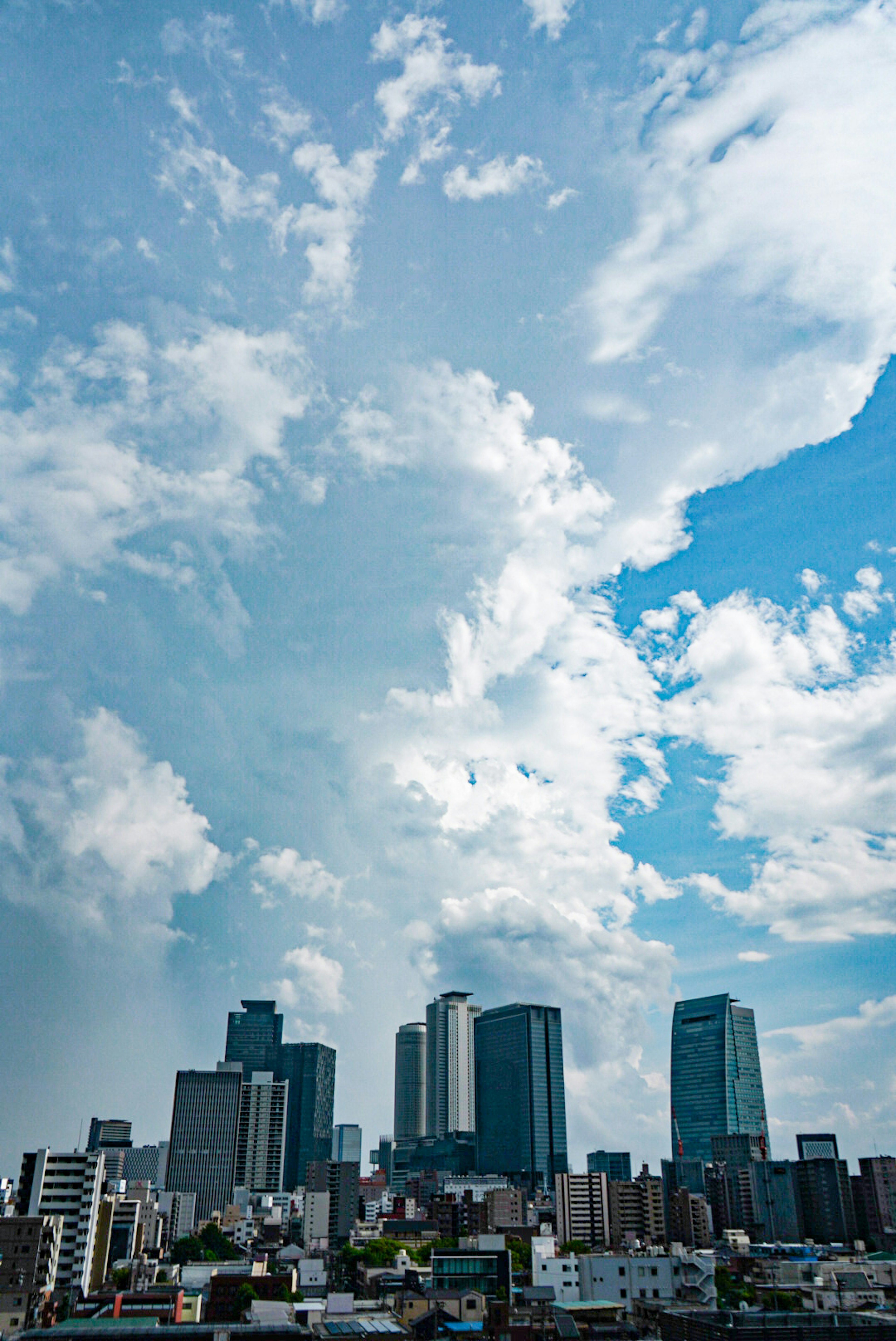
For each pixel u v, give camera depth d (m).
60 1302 153.62
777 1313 105.19
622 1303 163.12
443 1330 151.62
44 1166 193.00
